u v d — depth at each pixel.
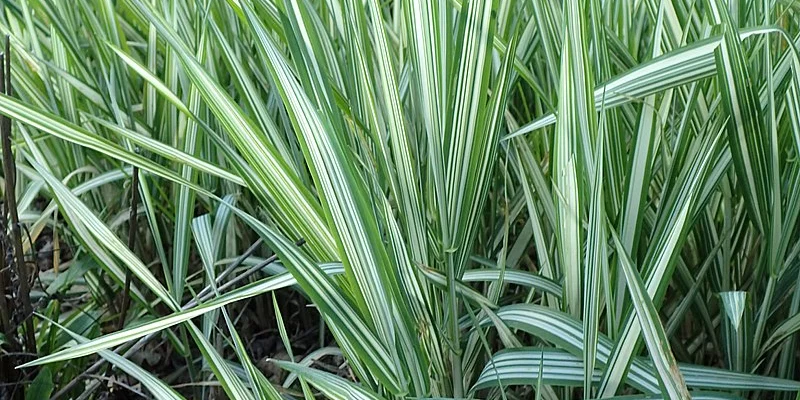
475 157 0.78
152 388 0.78
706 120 0.85
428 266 0.81
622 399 0.73
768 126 0.83
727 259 0.89
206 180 1.08
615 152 0.82
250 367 0.78
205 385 0.99
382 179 0.83
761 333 0.84
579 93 0.75
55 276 1.14
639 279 0.69
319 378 0.75
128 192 1.16
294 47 0.74
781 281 0.87
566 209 0.78
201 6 0.92
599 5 0.84
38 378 0.95
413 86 0.85
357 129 0.82
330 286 0.77
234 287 1.12
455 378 0.83
